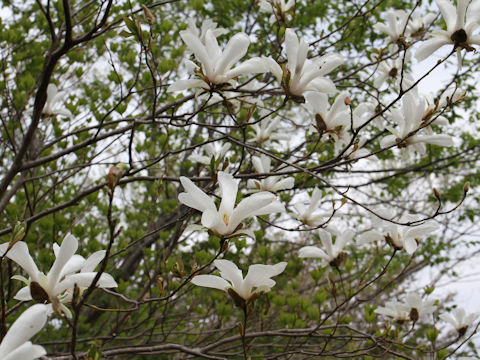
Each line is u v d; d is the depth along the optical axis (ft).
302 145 12.30
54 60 8.07
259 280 5.40
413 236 9.02
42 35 14.62
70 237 4.87
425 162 19.88
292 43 7.05
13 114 12.86
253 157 10.34
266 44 13.50
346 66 17.85
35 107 8.84
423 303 10.11
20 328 3.61
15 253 4.83
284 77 7.00
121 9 13.16
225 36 16.48
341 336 9.57
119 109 10.39
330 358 13.42
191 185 5.41
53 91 10.75
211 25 8.41
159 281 6.79
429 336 9.98
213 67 6.75
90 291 4.55
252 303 5.48
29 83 11.14
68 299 5.20
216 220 5.32
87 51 14.74
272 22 10.97
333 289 9.48
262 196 5.52
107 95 12.61
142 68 14.10
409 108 8.82
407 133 8.93
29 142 9.41
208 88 6.95
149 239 15.75
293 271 16.66
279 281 16.75
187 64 7.45
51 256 9.64
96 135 9.26
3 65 11.23
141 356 14.33
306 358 12.66
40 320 3.72
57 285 4.91
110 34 13.24
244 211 5.49
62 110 11.05
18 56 12.06
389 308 10.64
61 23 11.62
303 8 16.99
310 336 9.44
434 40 7.75
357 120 9.07
